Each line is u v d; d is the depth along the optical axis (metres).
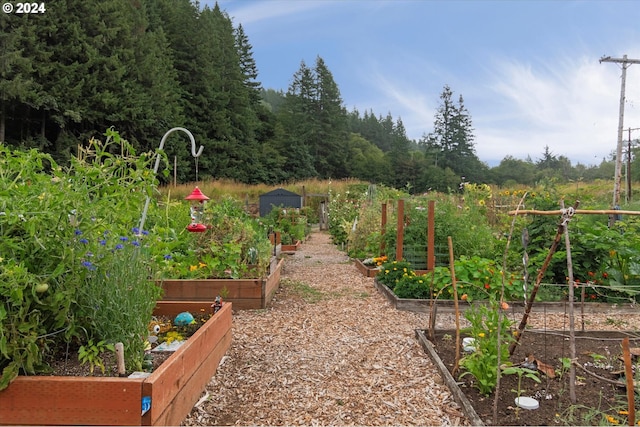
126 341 2.74
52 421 2.26
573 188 20.14
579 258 5.93
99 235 2.86
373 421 2.76
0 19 21.66
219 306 3.95
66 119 24.39
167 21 37.06
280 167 42.09
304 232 16.06
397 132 61.84
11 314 2.30
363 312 5.53
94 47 25.62
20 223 2.47
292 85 51.44
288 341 4.36
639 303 5.70
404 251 7.55
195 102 35.44
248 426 2.71
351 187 25.11
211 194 24.42
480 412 2.76
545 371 3.27
